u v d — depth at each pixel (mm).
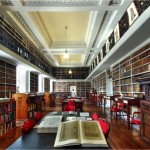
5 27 5449
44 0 4504
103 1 4500
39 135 1794
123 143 3699
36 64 10336
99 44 8719
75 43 9609
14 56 5836
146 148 3379
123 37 4988
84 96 19141
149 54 4570
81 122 1801
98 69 11539
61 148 1367
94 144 1376
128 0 4453
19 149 1396
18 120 6625
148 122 3568
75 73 18812
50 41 9344
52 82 19109
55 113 3400
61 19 6543
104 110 9344
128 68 6363
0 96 5875
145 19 3426
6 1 4512
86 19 6590
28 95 7008
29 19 5652
